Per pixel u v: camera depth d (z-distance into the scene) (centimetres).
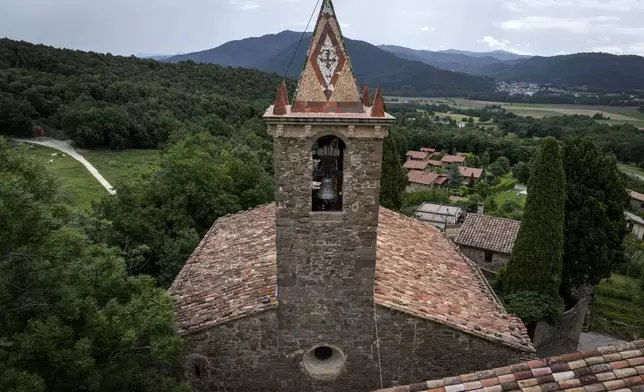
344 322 1114
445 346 1119
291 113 977
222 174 3020
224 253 1617
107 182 5138
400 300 1130
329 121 962
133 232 2462
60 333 877
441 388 693
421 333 1112
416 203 5753
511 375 695
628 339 2638
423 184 7238
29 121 6725
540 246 2378
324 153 1105
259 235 1681
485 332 1111
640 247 4350
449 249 1786
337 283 1087
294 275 1080
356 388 1167
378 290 1148
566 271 2703
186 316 1180
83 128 6412
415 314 1087
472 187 7506
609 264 2611
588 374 679
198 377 1158
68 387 915
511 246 3120
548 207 2350
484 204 5828
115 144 6681
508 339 1111
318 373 1159
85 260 1106
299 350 1137
